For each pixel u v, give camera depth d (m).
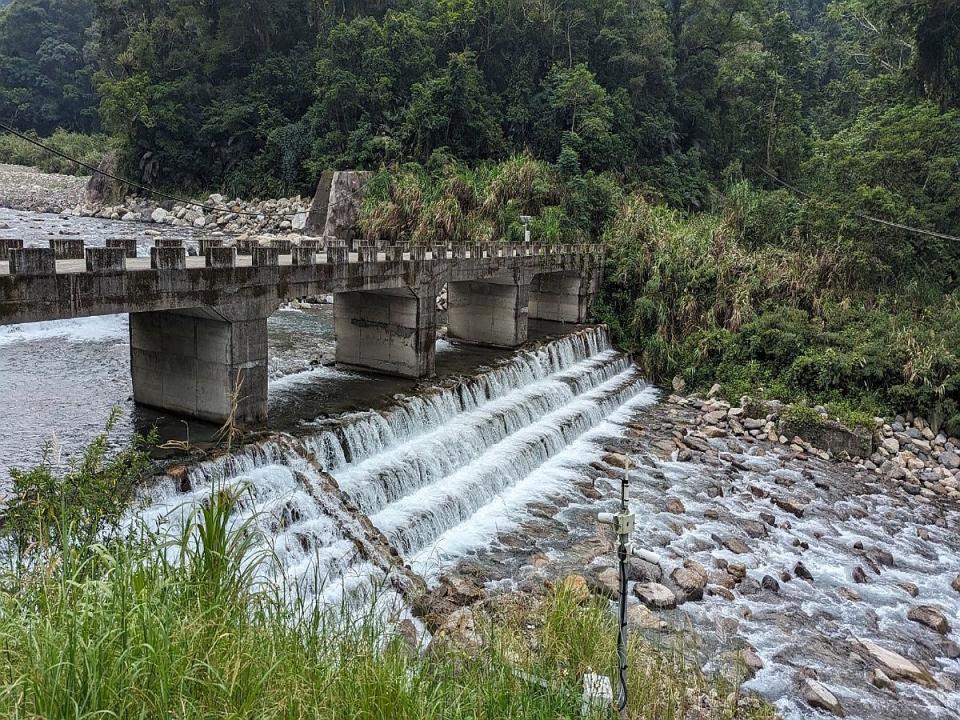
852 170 53.38
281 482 21.78
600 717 10.27
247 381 25.17
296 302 54.88
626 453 34.19
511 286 43.72
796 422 38.84
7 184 110.62
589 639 13.30
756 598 22.56
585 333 48.25
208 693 7.36
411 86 83.19
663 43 83.94
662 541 25.56
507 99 82.25
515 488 29.17
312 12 99.81
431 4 94.88
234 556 9.84
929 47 57.62
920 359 40.03
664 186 77.56
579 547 24.17
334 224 74.94
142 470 19.78
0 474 20.70
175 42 99.06
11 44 139.00
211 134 97.25
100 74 101.31
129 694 6.72
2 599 7.80
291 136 90.06
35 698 6.41
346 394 31.00
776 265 49.97
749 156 84.12
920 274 49.44
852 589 23.86
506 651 12.01
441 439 28.73
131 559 8.75
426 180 71.19
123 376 31.78
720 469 33.62
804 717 16.98
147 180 97.75
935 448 37.84
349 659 9.09
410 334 34.41
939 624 21.78
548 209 65.00
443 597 19.72
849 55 103.88
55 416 26.11
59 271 18.58
